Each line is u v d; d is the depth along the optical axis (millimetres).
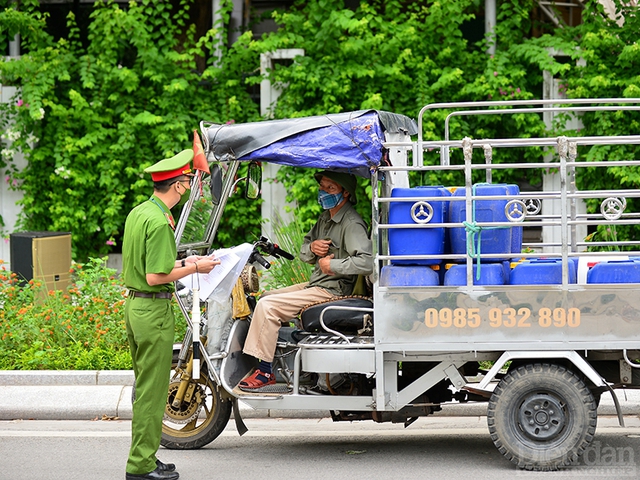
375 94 37219
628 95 35906
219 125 19109
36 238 33781
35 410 24328
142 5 39344
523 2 39344
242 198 38969
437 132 38406
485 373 21406
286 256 21281
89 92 39781
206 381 20484
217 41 39562
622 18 39125
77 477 18672
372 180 18406
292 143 18609
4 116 39562
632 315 18062
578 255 18141
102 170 39031
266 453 20578
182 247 19594
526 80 38594
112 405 24406
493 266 18266
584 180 38062
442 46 38500
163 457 20250
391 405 18781
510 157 38875
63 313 29406
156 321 17531
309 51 38375
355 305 19594
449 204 18891
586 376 18750
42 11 42250
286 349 19984
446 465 19281
